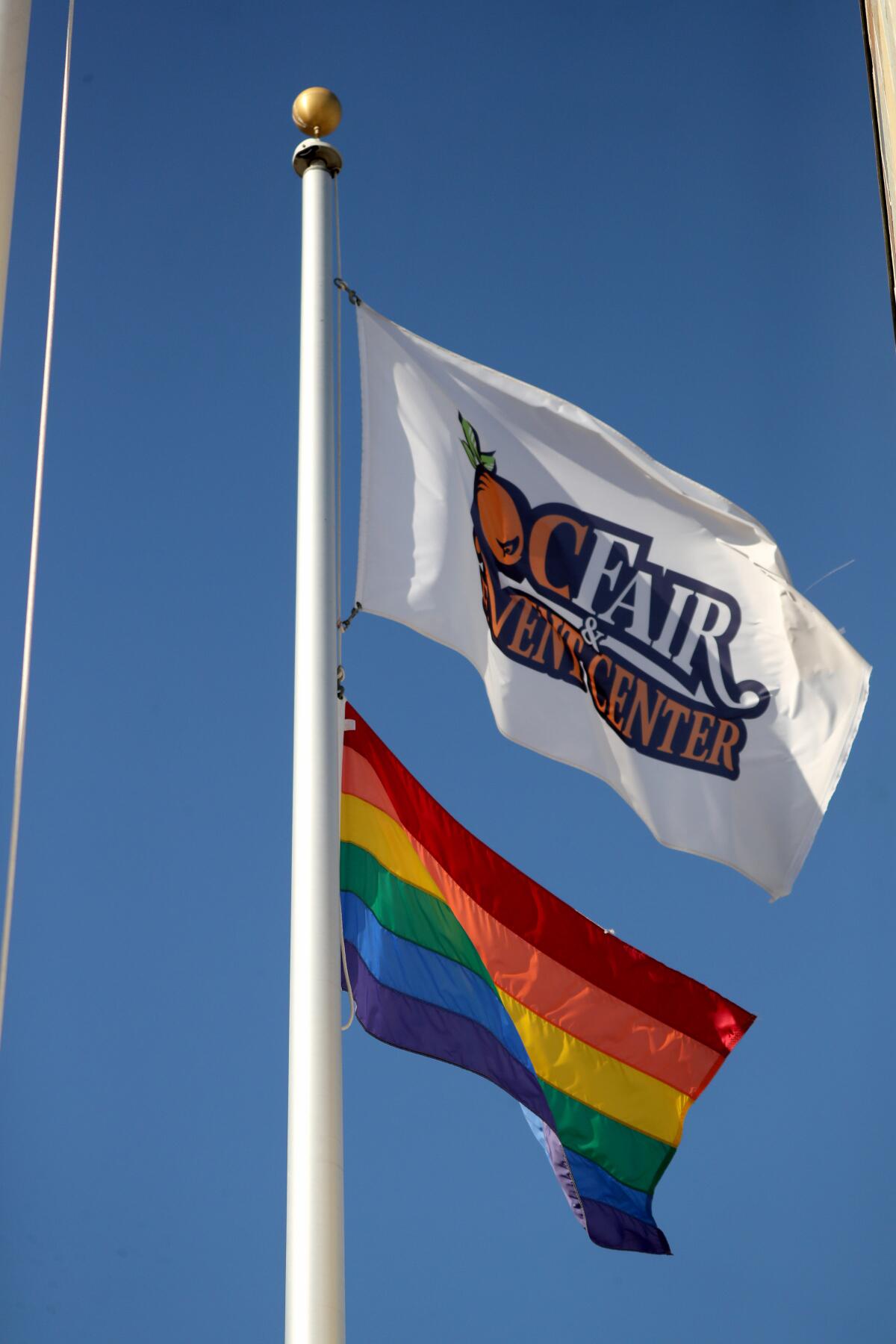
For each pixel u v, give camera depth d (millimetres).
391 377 12188
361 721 11789
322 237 12297
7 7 12242
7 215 11797
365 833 11570
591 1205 11805
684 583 12680
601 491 12680
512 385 12609
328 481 11438
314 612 10945
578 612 12438
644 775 12336
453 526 11852
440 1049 11227
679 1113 12242
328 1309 8898
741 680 12586
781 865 12445
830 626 12539
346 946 11258
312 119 12672
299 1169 9242
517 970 12258
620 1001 12320
